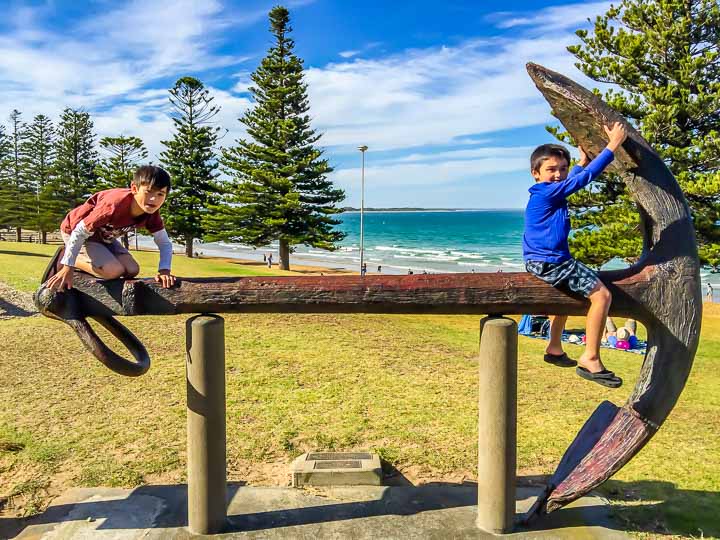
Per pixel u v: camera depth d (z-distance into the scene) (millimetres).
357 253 57875
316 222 30844
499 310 2951
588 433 3139
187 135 38344
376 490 3652
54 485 3613
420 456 4238
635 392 2904
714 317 16219
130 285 2977
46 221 42406
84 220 2846
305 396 5562
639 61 14586
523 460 4281
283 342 7949
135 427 4570
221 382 3066
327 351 7488
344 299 2898
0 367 6098
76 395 5309
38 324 8414
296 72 30578
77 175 43406
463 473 3992
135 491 3543
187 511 3318
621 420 2936
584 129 2934
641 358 9000
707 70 14445
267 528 3164
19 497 3445
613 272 2883
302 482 3701
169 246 3141
